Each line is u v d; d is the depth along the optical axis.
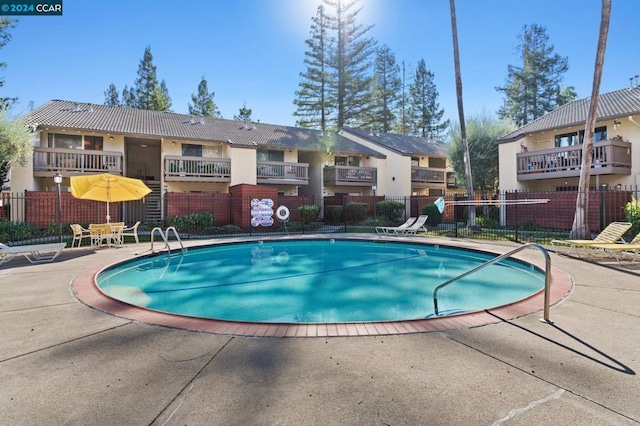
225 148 23.92
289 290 7.81
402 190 28.12
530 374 3.14
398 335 4.10
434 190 32.94
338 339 3.99
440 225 23.09
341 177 27.09
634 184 17.72
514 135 22.11
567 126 19.59
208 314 6.03
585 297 5.73
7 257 10.25
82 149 19.78
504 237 15.32
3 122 15.10
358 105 39.94
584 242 10.17
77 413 2.57
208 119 27.36
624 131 18.23
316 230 20.52
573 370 3.21
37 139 18.56
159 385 2.97
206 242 14.08
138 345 3.84
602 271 7.86
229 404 2.68
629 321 4.55
